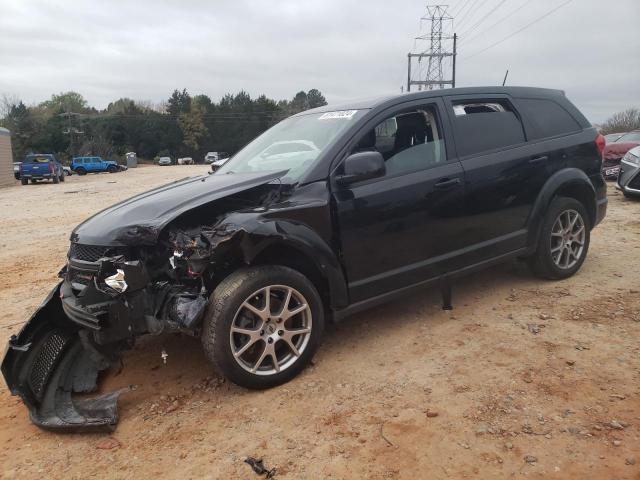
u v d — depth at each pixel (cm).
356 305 385
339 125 405
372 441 286
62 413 330
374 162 364
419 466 263
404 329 429
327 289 382
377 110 406
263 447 288
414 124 424
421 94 433
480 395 323
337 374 362
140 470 278
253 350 352
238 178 390
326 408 321
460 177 425
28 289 624
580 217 520
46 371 362
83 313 321
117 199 1758
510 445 273
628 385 322
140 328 325
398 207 393
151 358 407
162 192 398
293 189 361
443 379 345
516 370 349
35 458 295
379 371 362
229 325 326
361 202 377
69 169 4553
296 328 361
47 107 11769
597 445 269
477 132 452
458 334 412
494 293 498
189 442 298
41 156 3095
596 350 370
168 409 333
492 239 455
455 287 522
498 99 477
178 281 339
